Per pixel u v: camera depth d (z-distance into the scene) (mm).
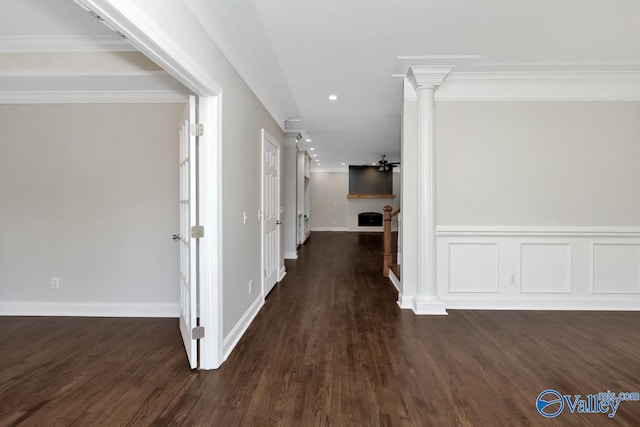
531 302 3629
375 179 11828
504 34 2621
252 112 3352
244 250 3072
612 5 2219
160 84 3053
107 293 3398
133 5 1399
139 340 2797
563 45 2812
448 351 2598
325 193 12383
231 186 2682
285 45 2777
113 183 3381
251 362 2414
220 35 2373
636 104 3549
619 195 3572
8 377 2203
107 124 3379
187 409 1867
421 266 3498
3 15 2271
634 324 3182
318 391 2045
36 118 3359
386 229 5215
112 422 1759
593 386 2111
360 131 6105
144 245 3395
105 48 2707
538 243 3623
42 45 2646
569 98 3564
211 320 2320
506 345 2709
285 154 6523
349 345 2701
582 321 3260
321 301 3906
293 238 6715
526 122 3592
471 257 3650
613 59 3100
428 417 1804
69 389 2061
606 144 3566
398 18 2379
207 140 2322
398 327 3094
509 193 3621
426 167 3463
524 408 1886
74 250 3385
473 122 3607
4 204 3375
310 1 2158
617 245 3592
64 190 3371
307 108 4633
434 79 3326
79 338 2836
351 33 2592
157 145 3373
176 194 3369
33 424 1741
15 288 3395
